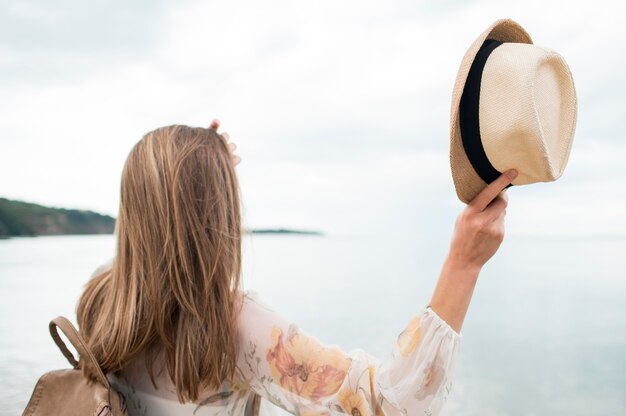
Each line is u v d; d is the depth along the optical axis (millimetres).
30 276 17906
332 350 986
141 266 1080
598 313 12906
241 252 1130
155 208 1079
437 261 31828
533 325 11484
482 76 991
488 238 923
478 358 8602
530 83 931
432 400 906
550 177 947
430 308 944
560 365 8031
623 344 9422
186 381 1011
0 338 7820
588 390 6723
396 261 31391
